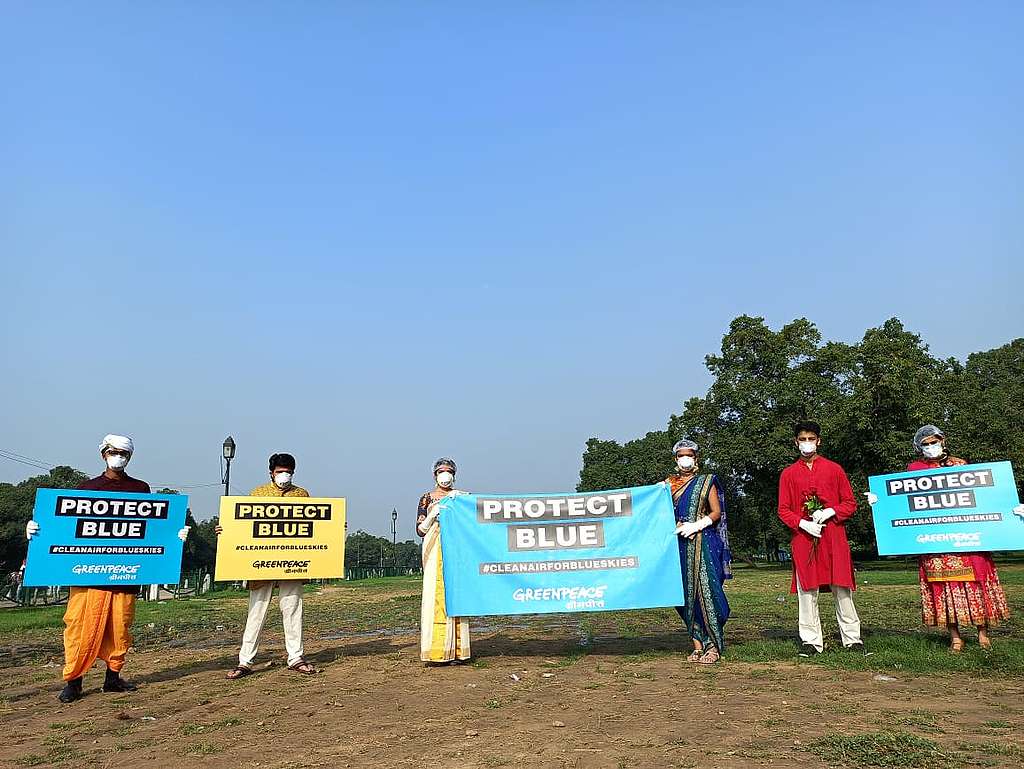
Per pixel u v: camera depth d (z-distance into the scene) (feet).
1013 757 13.12
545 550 25.59
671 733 15.48
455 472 27.61
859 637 25.89
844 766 12.87
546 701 19.24
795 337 142.10
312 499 26.81
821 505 25.88
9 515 179.73
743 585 70.95
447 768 13.76
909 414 117.19
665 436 238.48
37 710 21.25
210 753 15.55
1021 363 190.80
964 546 25.25
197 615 56.34
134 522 24.39
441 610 26.23
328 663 27.91
